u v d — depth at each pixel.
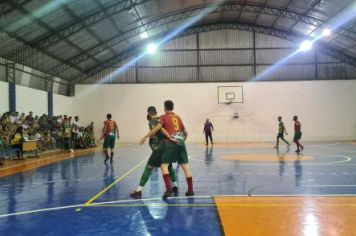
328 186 8.91
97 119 32.72
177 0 24.77
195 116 33.00
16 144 17.22
